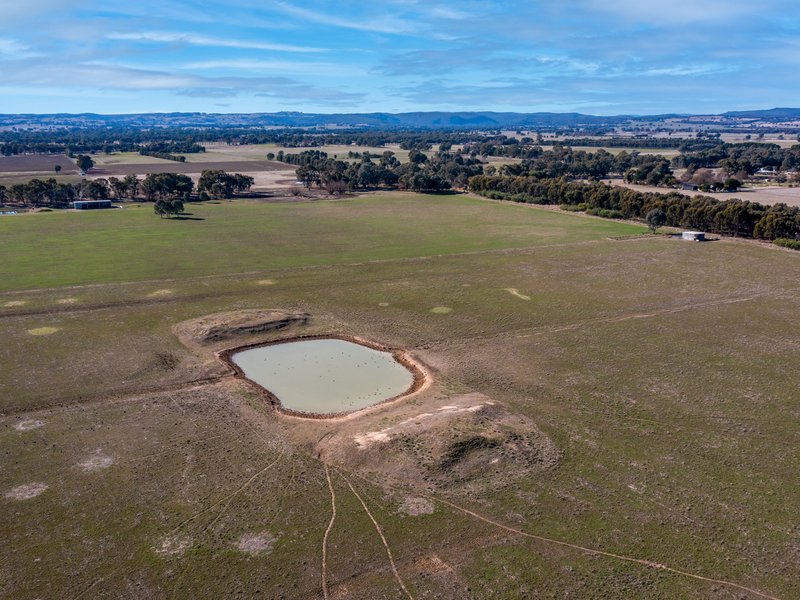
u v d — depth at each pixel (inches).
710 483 1376.7
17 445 1515.7
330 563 1132.5
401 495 1331.2
